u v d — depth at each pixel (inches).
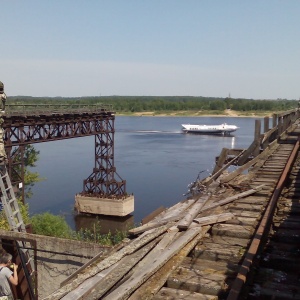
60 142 3649.1
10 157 917.8
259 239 230.4
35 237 506.9
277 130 666.8
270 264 225.3
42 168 2108.8
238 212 305.3
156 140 3336.6
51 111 1077.1
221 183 395.9
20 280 430.9
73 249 502.0
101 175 1414.9
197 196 352.8
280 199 343.3
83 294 176.2
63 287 183.6
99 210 1307.8
